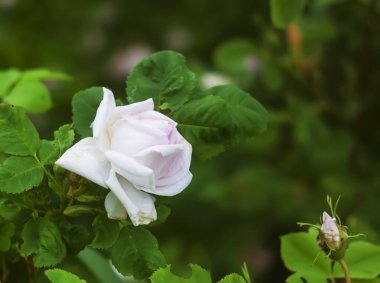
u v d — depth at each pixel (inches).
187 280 28.6
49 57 73.9
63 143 29.4
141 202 27.9
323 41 50.2
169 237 60.5
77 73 75.2
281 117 48.3
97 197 29.3
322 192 50.8
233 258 58.2
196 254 59.4
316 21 50.4
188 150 28.3
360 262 31.6
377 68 51.4
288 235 32.0
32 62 72.7
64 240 29.7
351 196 49.8
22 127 29.4
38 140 29.4
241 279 29.0
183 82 30.3
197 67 56.4
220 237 59.7
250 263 58.8
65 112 67.7
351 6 50.0
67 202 29.7
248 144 48.5
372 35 49.7
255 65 51.2
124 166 27.5
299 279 31.4
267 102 54.2
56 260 29.1
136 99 30.3
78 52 78.7
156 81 30.4
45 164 29.2
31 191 29.5
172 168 28.1
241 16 70.6
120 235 29.4
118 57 79.4
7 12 76.3
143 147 27.8
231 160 57.1
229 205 53.4
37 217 29.5
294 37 49.6
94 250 35.5
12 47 72.0
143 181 27.6
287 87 50.3
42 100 37.3
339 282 35.7
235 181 52.9
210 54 75.2
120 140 27.9
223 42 73.6
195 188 56.4
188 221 60.1
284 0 37.6
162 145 27.6
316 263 31.6
